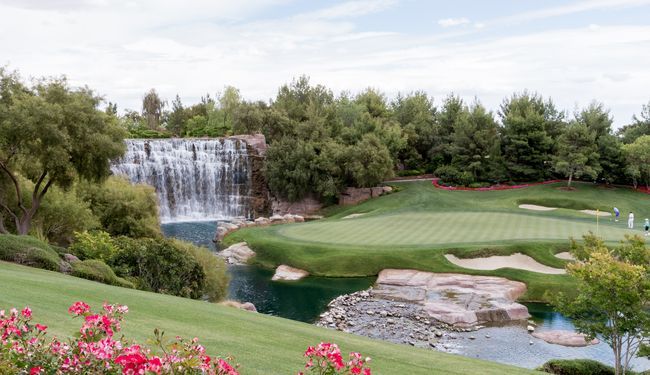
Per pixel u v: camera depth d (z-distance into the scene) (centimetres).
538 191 7250
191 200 7700
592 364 2222
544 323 3159
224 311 1986
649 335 1939
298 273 4281
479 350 2705
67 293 1675
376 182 7856
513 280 3816
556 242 4253
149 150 7344
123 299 1766
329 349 746
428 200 7094
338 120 9144
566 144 7350
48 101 3203
